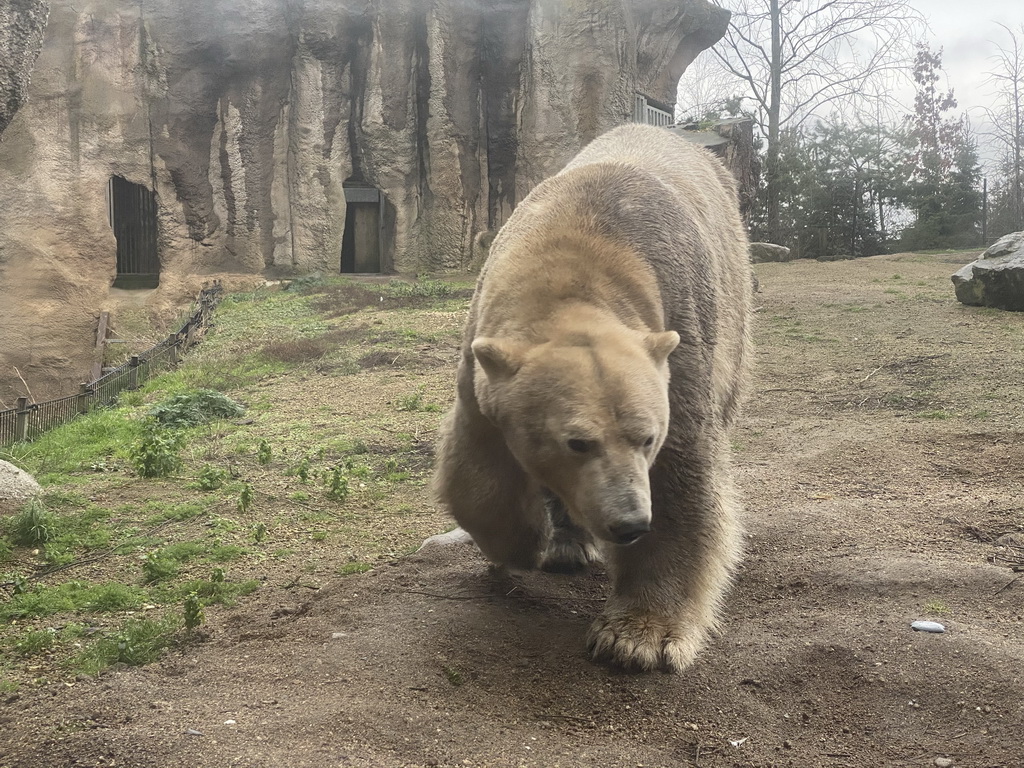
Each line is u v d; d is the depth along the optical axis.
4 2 7.61
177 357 14.50
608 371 3.10
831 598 4.20
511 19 25.47
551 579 4.56
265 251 25.08
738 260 5.26
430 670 3.46
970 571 4.29
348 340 14.18
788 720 3.18
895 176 33.25
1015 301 13.64
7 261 21.83
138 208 24.83
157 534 5.59
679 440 3.67
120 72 22.97
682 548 3.68
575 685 3.39
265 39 23.81
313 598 4.35
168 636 3.91
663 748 2.98
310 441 8.11
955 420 7.99
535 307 3.50
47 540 5.46
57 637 3.98
